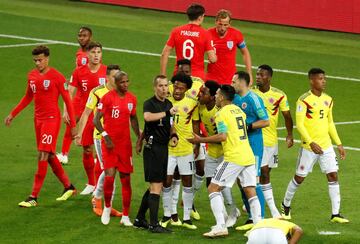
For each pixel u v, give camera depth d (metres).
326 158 46.44
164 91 43.41
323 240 42.84
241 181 43.38
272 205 46.22
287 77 87.12
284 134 68.25
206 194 52.00
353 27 106.75
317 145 46.09
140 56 92.06
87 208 48.22
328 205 49.69
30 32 100.00
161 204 49.38
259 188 45.06
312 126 46.62
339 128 70.50
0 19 105.50
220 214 43.09
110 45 95.62
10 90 79.00
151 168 43.44
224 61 56.22
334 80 86.75
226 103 43.16
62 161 57.50
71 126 49.34
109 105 44.53
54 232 43.81
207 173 46.31
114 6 117.88
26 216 46.44
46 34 99.50
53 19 107.12
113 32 101.44
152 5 115.94
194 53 53.47
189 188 45.28
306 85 84.94
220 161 45.91
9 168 56.12
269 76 47.34
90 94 48.19
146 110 43.34
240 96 44.53
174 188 45.81
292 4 109.06
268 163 47.00
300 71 89.31
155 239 42.81
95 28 103.12
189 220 45.34
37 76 48.38
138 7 117.00
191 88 45.56
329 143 46.75
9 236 43.12
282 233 35.31
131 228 44.66
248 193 43.22
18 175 54.53
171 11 114.81
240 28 107.19
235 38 56.12
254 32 105.31
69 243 42.09
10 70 85.06
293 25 109.19
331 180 46.50
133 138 65.25
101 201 47.06
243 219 47.25
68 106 49.25
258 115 44.25
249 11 110.75
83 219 46.12
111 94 44.72
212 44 53.84
